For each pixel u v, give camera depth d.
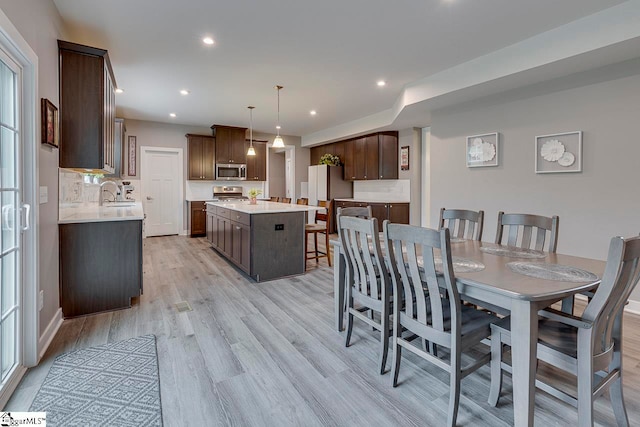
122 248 2.87
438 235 1.46
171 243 6.18
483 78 3.42
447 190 4.45
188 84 4.36
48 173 2.28
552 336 1.54
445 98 4.03
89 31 2.93
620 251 1.20
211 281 3.77
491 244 2.41
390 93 4.76
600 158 3.01
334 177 7.52
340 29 2.89
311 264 4.62
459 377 1.50
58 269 2.57
